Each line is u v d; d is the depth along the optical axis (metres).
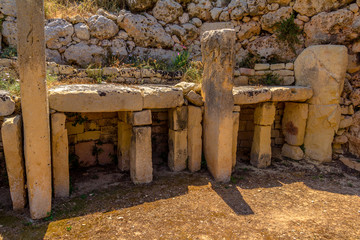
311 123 5.71
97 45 5.93
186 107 4.79
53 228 3.20
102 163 5.28
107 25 5.93
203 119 4.94
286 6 6.28
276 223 3.47
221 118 4.34
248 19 6.63
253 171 5.20
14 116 3.48
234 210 3.74
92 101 3.79
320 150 5.68
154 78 5.64
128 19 6.14
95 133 5.13
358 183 4.88
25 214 3.46
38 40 3.03
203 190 4.26
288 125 5.99
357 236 3.24
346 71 5.85
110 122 5.24
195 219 3.48
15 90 3.95
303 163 5.64
